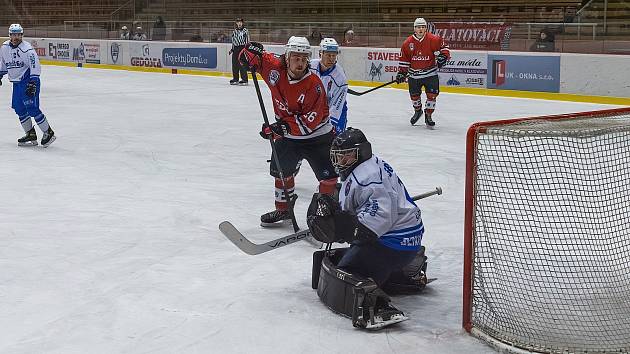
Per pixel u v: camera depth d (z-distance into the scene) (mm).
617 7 14477
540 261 4230
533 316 3535
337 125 5988
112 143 9383
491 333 3377
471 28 15586
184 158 8406
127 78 19156
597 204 5145
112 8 25156
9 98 14820
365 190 3471
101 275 4328
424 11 20828
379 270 3641
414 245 3662
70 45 23484
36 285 4152
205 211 5945
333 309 3717
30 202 6195
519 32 14945
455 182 7195
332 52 5805
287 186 5477
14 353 3254
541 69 14539
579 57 14031
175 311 3750
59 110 12719
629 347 3234
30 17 26359
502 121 3646
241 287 4113
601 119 3893
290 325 3555
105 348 3309
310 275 4336
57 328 3531
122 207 6035
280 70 5105
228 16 23203
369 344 3338
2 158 8227
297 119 5215
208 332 3479
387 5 21266
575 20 14977
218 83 17922
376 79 17000
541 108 13117
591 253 4359
